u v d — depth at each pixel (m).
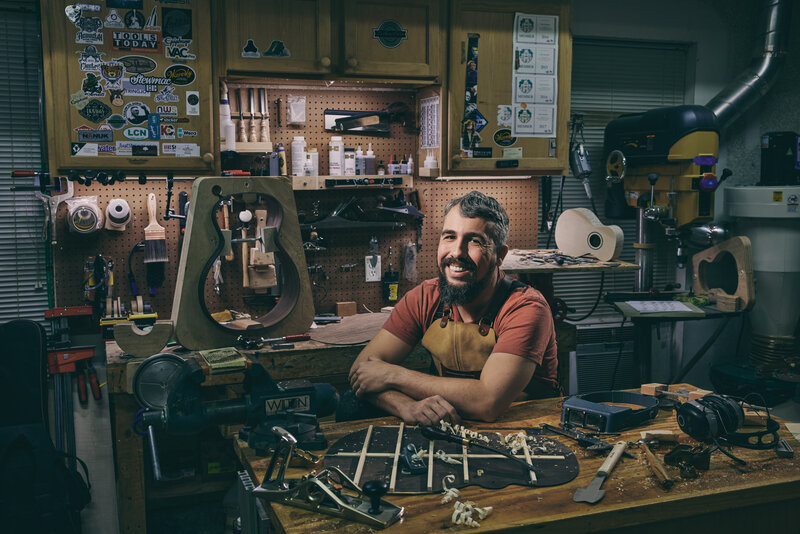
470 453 1.70
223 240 2.82
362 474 1.58
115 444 3.24
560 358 3.60
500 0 3.45
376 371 2.10
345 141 3.74
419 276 3.95
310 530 1.34
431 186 3.91
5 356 2.74
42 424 2.70
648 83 4.47
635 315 3.58
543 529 1.36
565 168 3.70
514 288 2.23
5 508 2.52
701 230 4.01
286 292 3.12
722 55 4.47
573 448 1.75
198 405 1.69
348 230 3.75
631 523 1.43
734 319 4.61
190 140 3.07
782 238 3.98
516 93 3.55
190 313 2.79
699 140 3.77
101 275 3.23
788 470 1.61
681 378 4.29
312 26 3.17
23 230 3.37
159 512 3.34
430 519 1.37
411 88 3.75
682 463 1.58
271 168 3.43
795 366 3.79
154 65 2.97
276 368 2.89
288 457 1.53
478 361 2.21
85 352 2.98
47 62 2.85
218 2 3.05
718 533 1.57
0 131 3.30
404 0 3.29
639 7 4.25
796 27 4.46
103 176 2.96
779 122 4.56
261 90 3.46
